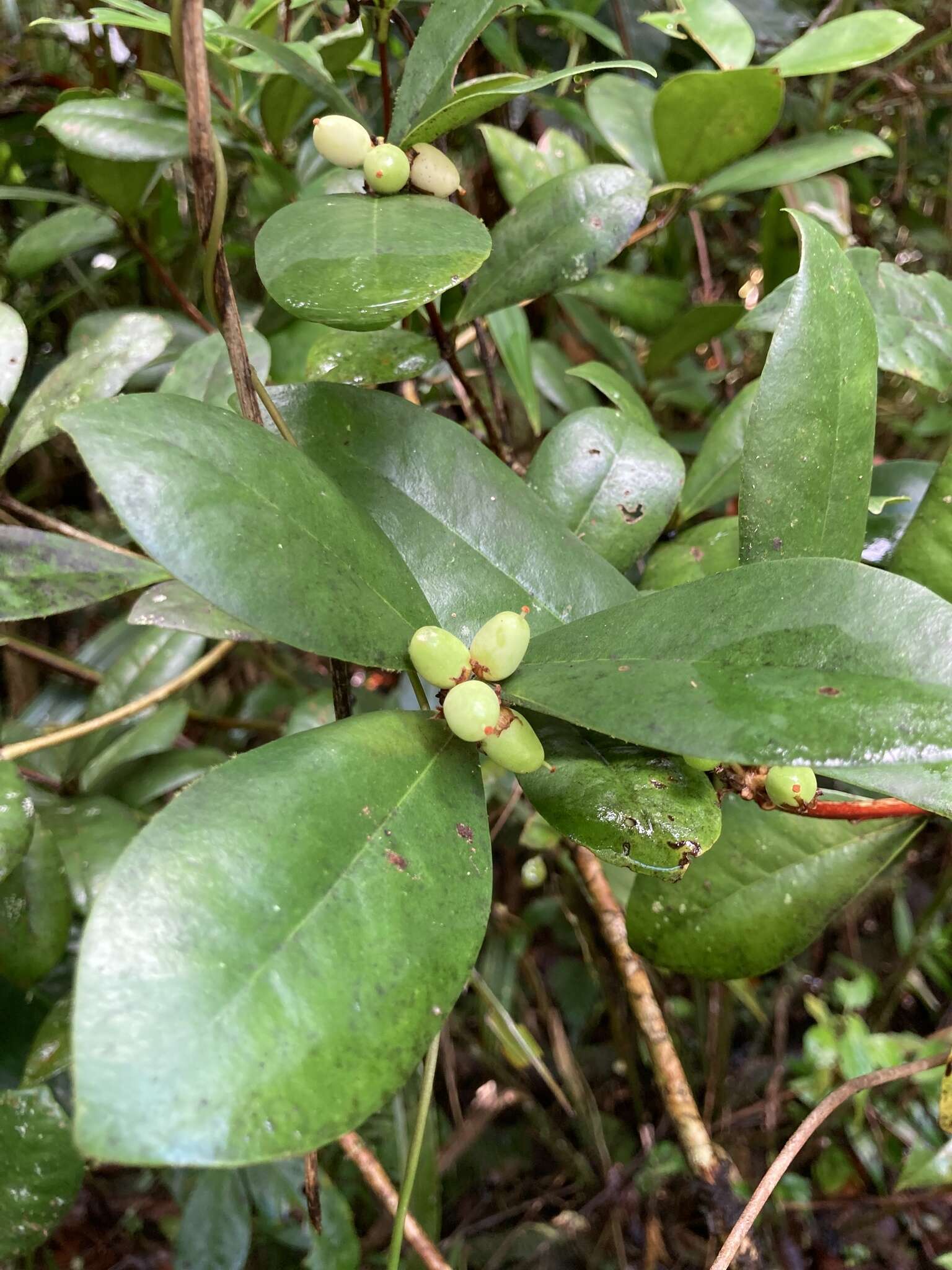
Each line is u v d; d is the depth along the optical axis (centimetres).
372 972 18
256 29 51
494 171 53
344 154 27
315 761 21
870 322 28
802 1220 66
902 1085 62
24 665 70
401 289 22
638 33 66
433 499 28
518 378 50
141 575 32
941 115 82
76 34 63
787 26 69
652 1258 66
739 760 19
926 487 41
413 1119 60
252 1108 16
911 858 70
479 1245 71
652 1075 73
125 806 48
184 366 40
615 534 36
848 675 20
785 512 27
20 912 39
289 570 21
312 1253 55
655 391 60
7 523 40
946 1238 65
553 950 84
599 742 26
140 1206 72
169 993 16
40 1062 39
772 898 36
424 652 22
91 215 53
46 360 65
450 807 22
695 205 50
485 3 29
